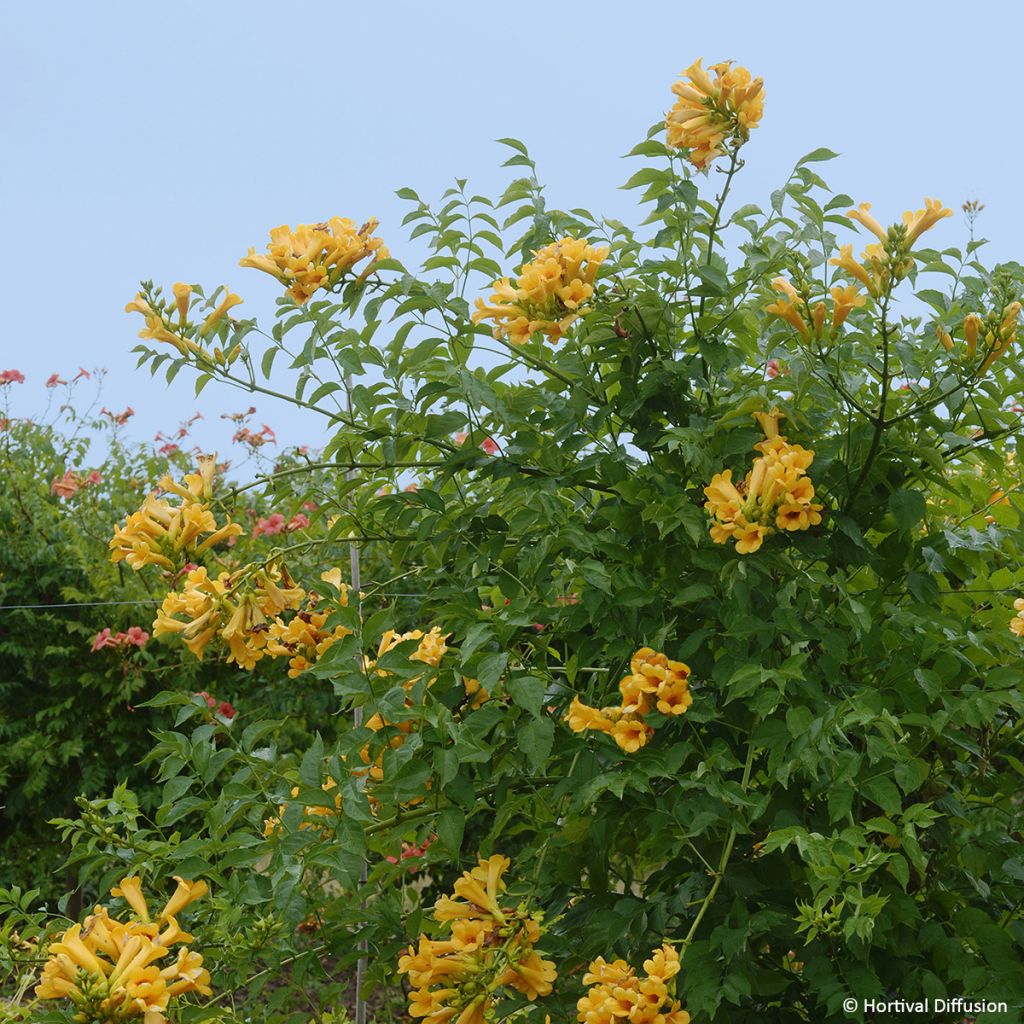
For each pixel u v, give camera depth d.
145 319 2.73
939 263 2.65
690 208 2.57
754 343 2.78
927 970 2.36
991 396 2.61
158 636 2.66
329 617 2.31
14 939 2.76
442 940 2.70
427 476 3.18
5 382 7.45
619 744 2.25
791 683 2.32
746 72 2.47
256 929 2.51
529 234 2.73
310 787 2.23
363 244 2.67
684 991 2.11
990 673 2.39
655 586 2.62
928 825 2.09
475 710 2.46
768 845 2.07
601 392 2.79
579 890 2.64
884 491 2.59
